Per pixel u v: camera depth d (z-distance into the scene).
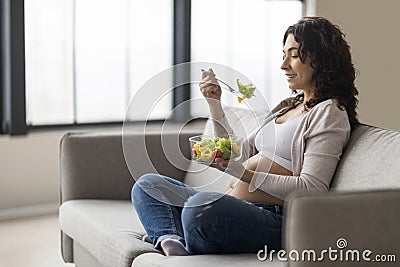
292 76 3.00
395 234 2.18
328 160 2.78
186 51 5.83
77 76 5.48
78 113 5.52
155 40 5.77
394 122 7.01
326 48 2.90
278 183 2.75
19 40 5.10
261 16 6.27
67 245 3.61
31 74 5.28
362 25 6.65
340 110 2.86
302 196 2.12
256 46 6.27
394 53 6.91
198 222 2.67
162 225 2.96
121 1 5.58
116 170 3.66
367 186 2.68
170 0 5.80
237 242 2.70
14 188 5.22
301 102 3.10
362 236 2.15
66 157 3.60
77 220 3.34
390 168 2.64
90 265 3.34
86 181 3.61
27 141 5.24
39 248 4.48
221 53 6.09
